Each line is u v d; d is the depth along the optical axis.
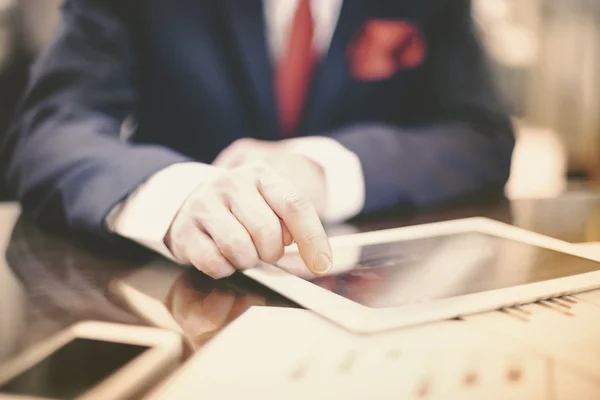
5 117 1.13
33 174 0.72
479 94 1.15
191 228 0.52
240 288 0.48
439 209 0.84
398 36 1.17
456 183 0.90
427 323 0.40
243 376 0.32
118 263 0.56
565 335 0.38
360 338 0.37
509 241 0.63
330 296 0.44
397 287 0.46
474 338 0.37
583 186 1.73
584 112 1.79
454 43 1.22
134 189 0.60
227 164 0.73
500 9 1.68
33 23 1.20
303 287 0.46
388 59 1.18
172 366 0.33
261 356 0.34
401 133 0.93
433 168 0.89
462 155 0.95
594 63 1.78
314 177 0.73
